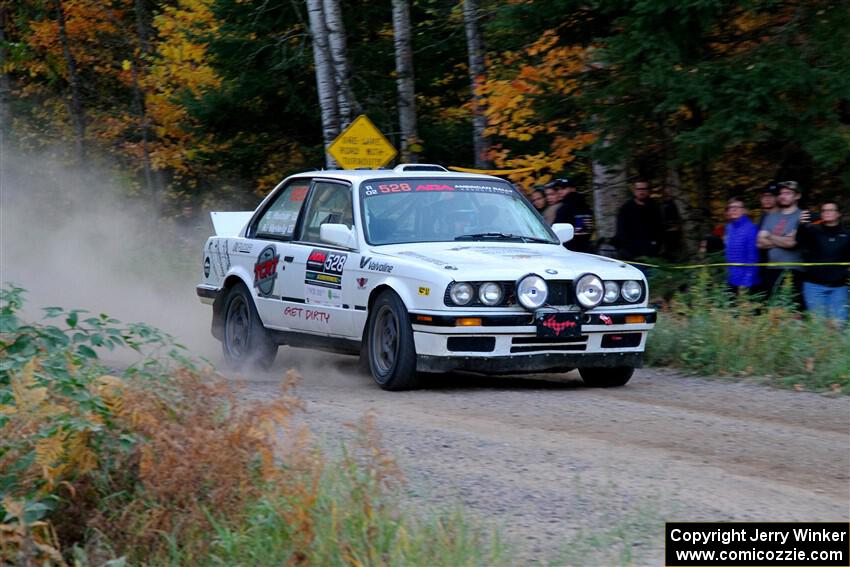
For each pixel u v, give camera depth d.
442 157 49.69
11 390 12.05
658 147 33.00
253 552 10.02
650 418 17.25
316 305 21.97
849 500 12.51
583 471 13.72
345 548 9.95
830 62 27.66
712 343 22.91
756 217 34.75
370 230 21.25
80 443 11.19
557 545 10.84
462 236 21.67
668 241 31.02
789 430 16.38
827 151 27.16
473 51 40.44
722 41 30.14
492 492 12.67
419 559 9.81
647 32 27.72
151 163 58.69
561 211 29.69
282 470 11.19
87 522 10.95
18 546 10.07
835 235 24.62
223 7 46.59
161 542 10.51
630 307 20.17
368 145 33.16
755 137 27.42
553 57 33.88
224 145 51.34
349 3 47.59
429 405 18.33
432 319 18.94
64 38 61.31
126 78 63.59
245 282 24.16
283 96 48.34
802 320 23.14
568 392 19.97
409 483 12.86
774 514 11.92
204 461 10.82
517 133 36.03
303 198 23.39
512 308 19.27
